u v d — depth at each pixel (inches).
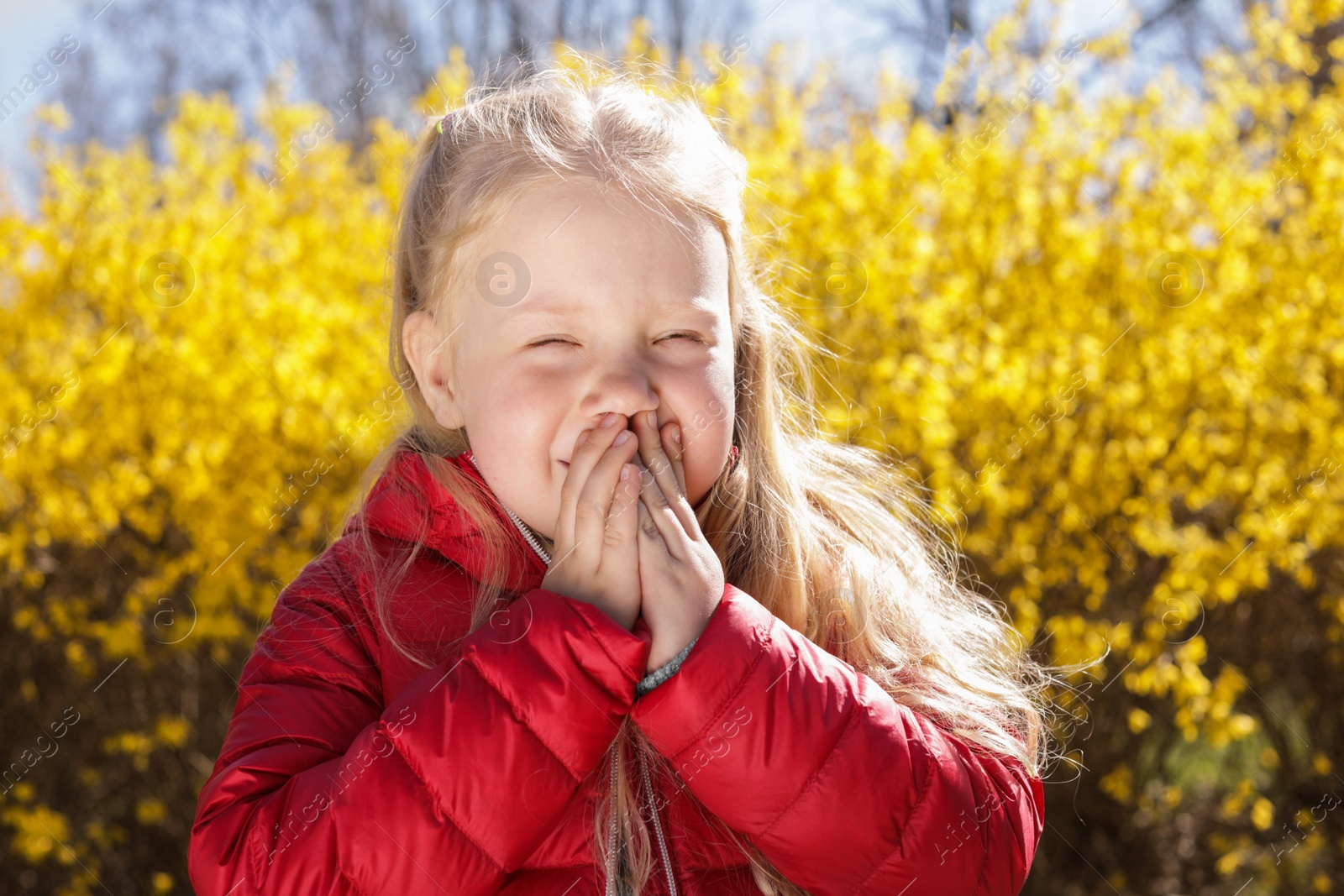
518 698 33.3
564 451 35.0
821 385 117.4
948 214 137.3
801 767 33.9
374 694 37.2
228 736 36.6
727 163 41.6
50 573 142.4
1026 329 133.3
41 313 141.1
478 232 36.4
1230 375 125.3
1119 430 129.3
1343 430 126.7
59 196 149.8
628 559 34.8
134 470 129.5
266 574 134.0
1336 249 136.3
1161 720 143.3
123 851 146.5
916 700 40.5
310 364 129.9
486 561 37.5
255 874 32.3
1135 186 141.0
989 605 52.9
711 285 37.3
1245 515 130.1
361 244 151.7
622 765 36.2
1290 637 151.9
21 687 141.0
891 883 34.6
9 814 131.8
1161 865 147.8
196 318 131.9
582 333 35.0
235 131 168.4
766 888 36.0
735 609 35.4
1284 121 156.1
